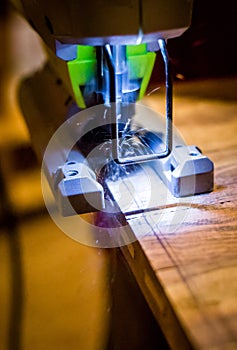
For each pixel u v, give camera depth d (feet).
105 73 0.82
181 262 0.69
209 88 1.28
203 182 0.81
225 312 0.61
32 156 1.43
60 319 1.11
